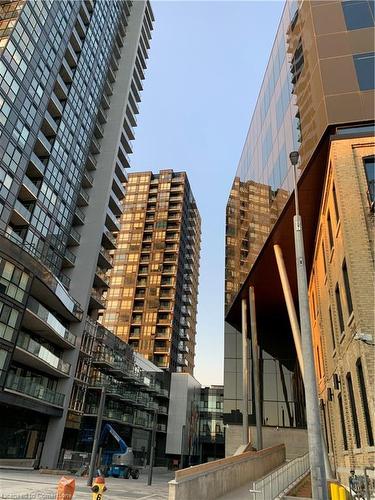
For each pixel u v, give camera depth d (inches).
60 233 1717.5
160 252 3914.9
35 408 1288.1
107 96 2484.0
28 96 1478.8
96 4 2282.2
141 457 2377.0
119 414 2078.0
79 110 1971.0
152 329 3503.9
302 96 828.6
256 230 1214.3
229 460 545.6
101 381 1863.9
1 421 1186.6
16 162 1386.6
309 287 1054.4
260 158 1250.6
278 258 1032.8
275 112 1103.6
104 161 2202.3
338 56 733.9
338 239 615.8
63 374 1508.4
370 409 451.5
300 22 887.1
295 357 1454.2
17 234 1402.6
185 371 3855.8
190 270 4293.8
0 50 1343.5
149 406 2534.5
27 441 1317.7
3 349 1088.8
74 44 1975.9
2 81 1331.2
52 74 1684.3
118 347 2137.1
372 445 473.1
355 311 502.9
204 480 428.5
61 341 1539.1
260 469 751.7
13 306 1138.7
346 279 590.9
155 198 4284.0
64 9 1833.2
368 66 707.4
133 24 2910.9
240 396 1413.6
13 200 1360.7
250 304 1314.0
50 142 1667.1
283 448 1114.7
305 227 934.4
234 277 1488.7
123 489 799.1
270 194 1090.1
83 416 1722.4
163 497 677.9
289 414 1357.0
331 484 384.8
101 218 1998.0
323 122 687.7
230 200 1748.3
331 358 733.3
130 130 2596.0
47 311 1354.6
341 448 655.8
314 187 808.9
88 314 1999.3
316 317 948.6
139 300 3678.6
